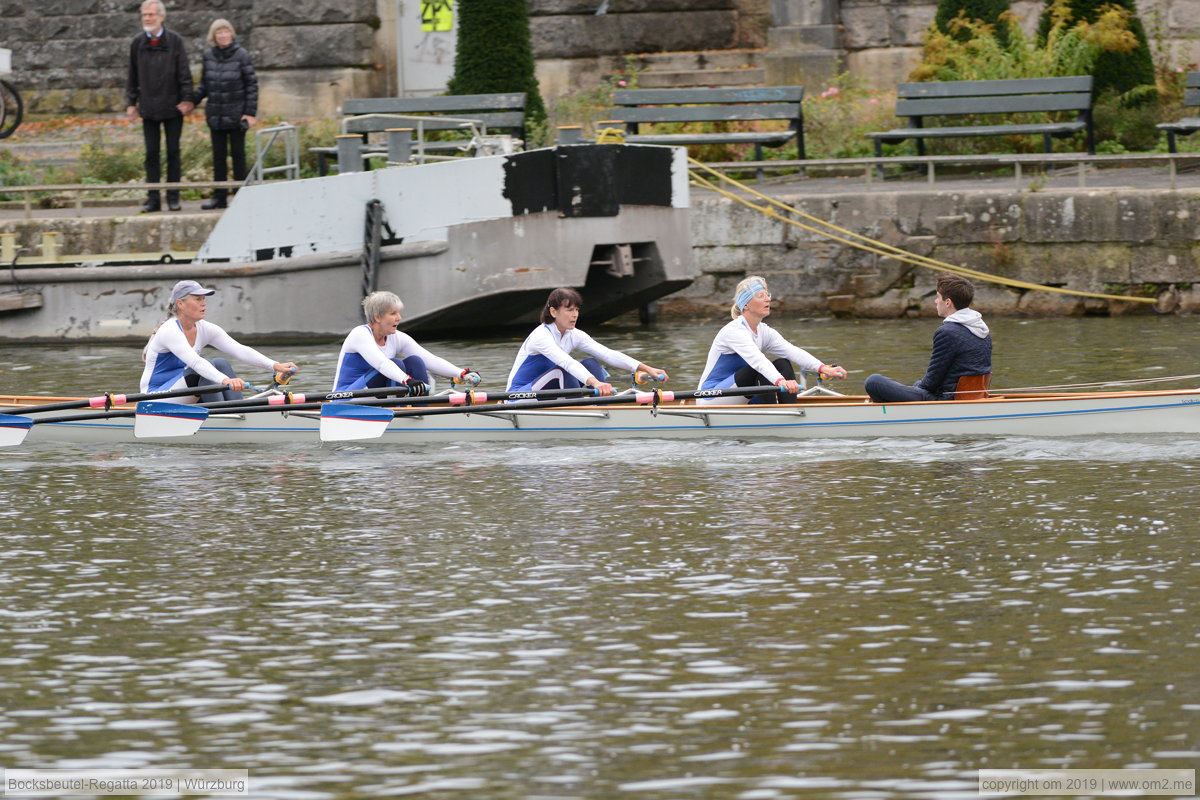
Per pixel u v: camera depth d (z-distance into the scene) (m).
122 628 24.98
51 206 74.25
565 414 40.72
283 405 40.34
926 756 19.52
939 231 62.59
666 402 40.94
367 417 39.72
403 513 32.62
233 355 42.00
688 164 63.38
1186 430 38.16
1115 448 37.19
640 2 86.25
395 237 57.91
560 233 57.28
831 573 27.22
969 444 38.19
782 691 21.72
